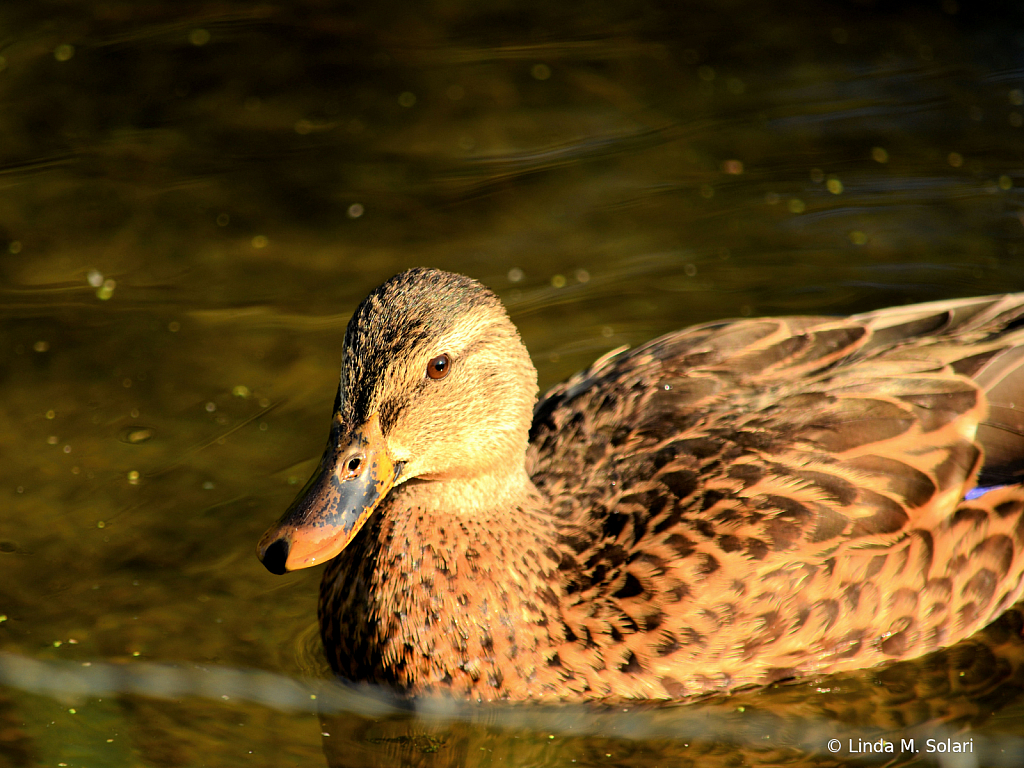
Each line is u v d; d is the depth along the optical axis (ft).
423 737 28.27
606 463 30.89
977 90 51.83
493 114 51.78
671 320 41.11
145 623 30.96
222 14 58.54
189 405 37.88
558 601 28.78
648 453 30.53
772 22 57.31
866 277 42.75
